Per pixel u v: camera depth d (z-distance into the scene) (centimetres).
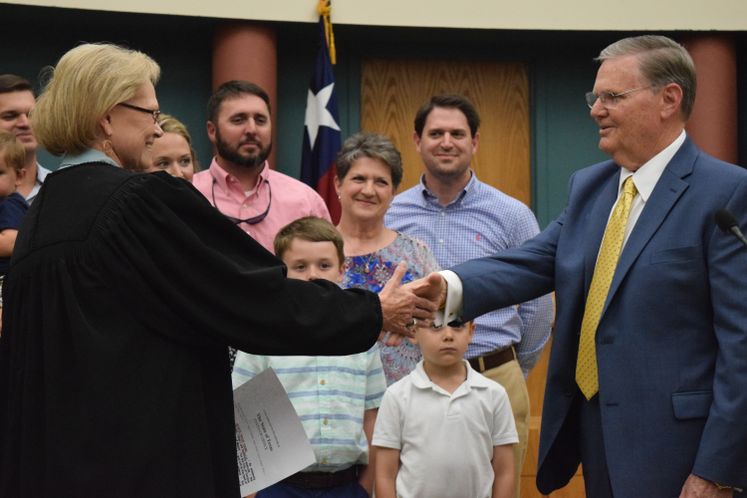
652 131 338
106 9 685
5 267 435
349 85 755
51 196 270
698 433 321
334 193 677
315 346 269
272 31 721
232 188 505
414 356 448
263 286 262
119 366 251
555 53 773
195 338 261
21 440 257
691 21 737
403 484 412
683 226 328
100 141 276
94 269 257
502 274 363
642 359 326
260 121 502
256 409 308
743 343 312
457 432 414
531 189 769
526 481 616
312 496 387
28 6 678
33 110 279
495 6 729
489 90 771
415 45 762
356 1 716
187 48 738
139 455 248
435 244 508
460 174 508
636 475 323
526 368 505
